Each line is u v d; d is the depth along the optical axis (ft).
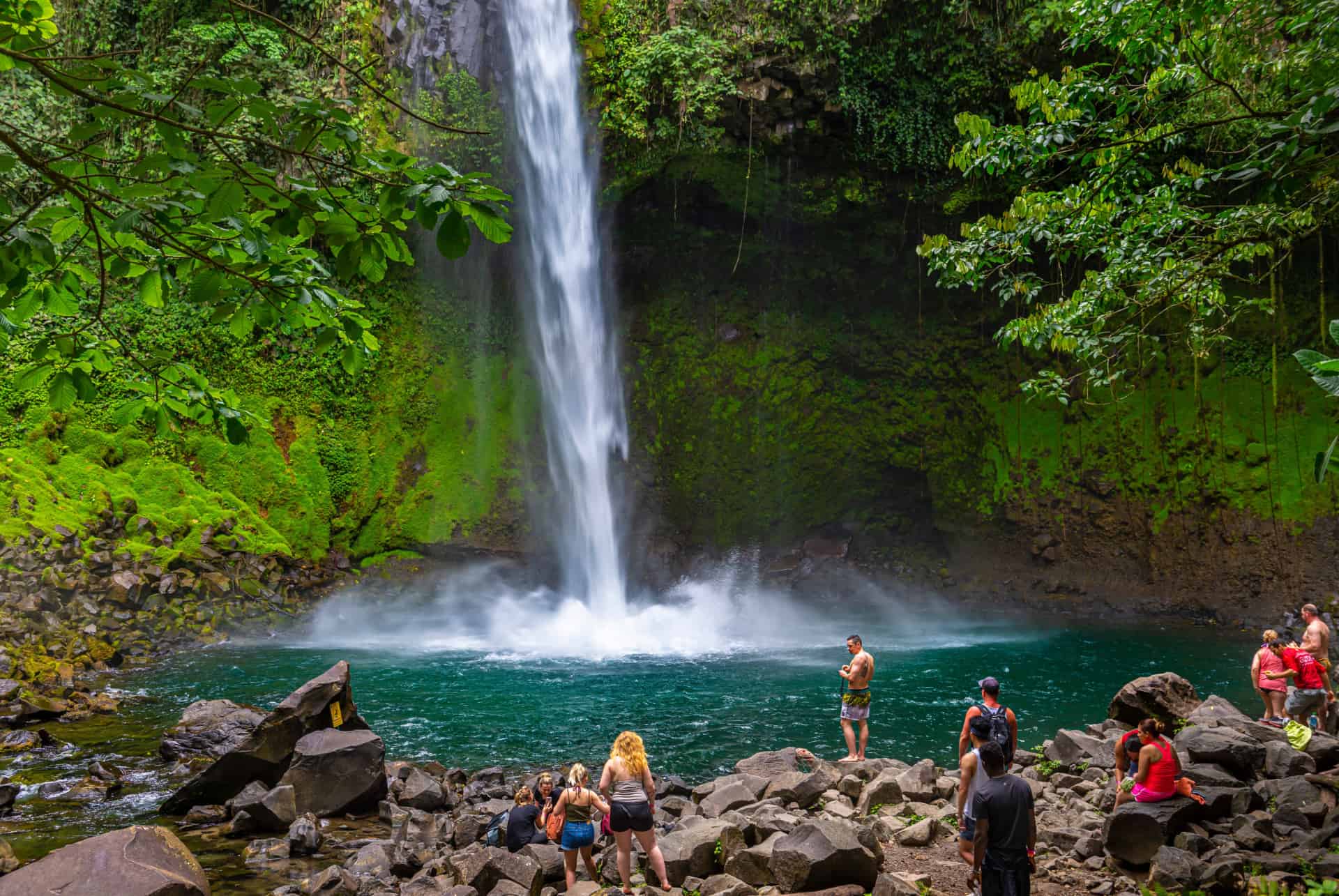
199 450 92.94
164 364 19.71
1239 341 99.91
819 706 57.31
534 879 27.53
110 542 81.76
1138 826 27.99
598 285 107.45
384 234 16.46
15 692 53.83
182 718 46.47
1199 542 97.09
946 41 87.20
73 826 35.17
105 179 15.89
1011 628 88.17
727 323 116.06
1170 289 34.86
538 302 108.68
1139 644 79.10
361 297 103.45
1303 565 91.30
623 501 112.27
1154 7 32.89
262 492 95.14
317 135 15.34
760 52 87.71
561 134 96.17
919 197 96.73
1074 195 36.73
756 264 111.55
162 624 75.77
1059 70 86.89
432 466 104.94
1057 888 26.89
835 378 116.37
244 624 81.10
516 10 96.48
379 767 38.24
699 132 90.99
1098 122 37.50
